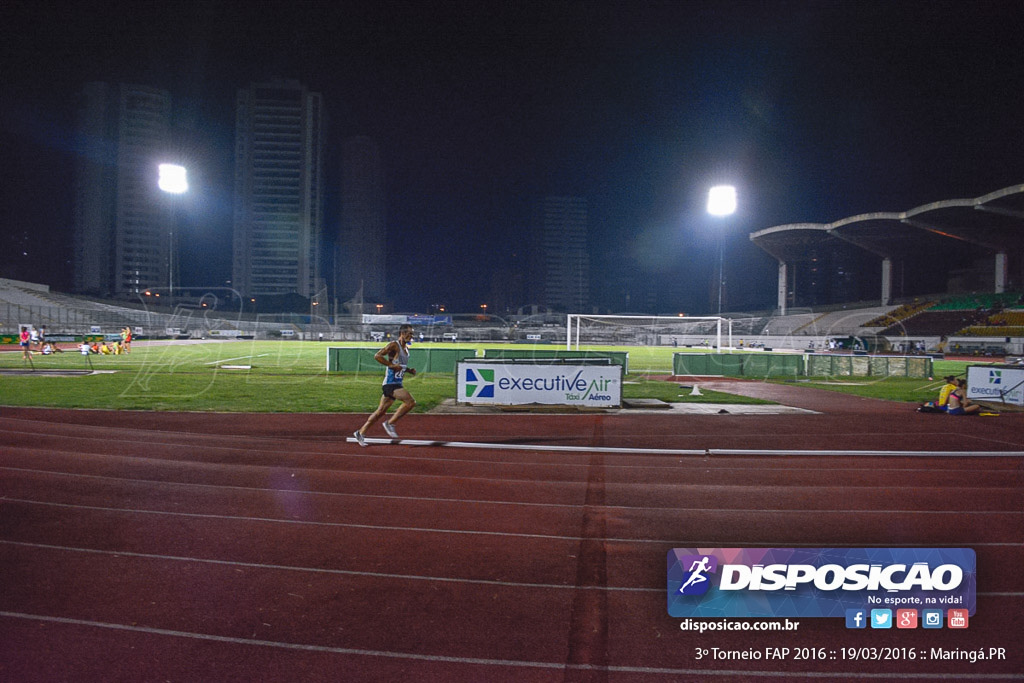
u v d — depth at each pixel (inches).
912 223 2970.0
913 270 4544.8
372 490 254.4
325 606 144.3
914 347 2514.8
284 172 5871.1
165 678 113.3
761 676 119.2
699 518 220.1
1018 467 317.1
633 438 404.8
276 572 165.0
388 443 364.8
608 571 169.6
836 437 419.5
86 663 118.3
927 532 206.7
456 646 126.6
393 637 130.0
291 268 5866.1
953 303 3085.6
